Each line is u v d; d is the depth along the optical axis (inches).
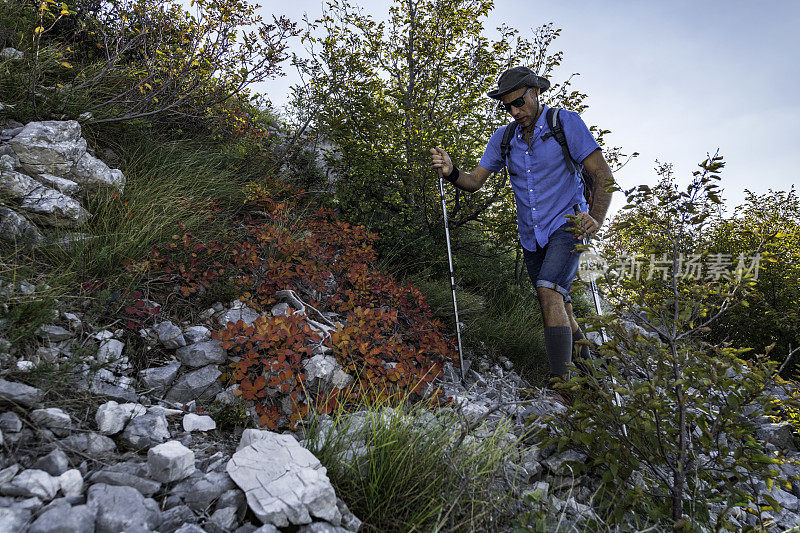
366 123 189.6
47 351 79.8
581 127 114.7
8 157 112.9
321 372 98.5
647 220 90.7
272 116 242.4
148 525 56.4
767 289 222.4
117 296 100.5
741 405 80.2
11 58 145.3
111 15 177.9
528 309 183.6
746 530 70.9
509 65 191.8
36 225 109.3
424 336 133.0
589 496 85.3
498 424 96.2
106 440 70.8
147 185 137.2
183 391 90.4
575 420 87.0
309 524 61.7
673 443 84.2
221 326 108.3
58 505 54.7
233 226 147.3
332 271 148.3
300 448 72.1
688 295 90.0
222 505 63.5
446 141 184.1
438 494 73.0
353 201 192.7
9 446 63.2
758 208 265.3
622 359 85.4
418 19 194.5
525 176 122.4
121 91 164.2
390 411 87.9
